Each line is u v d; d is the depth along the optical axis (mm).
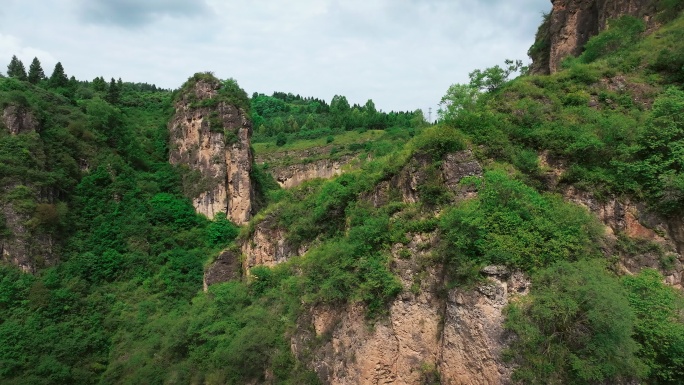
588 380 18047
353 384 24906
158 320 43625
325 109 193375
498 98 30953
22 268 43938
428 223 24797
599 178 24766
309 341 29016
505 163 26016
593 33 43875
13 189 46125
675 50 30500
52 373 37469
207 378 32875
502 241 21109
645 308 19562
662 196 23234
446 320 22141
